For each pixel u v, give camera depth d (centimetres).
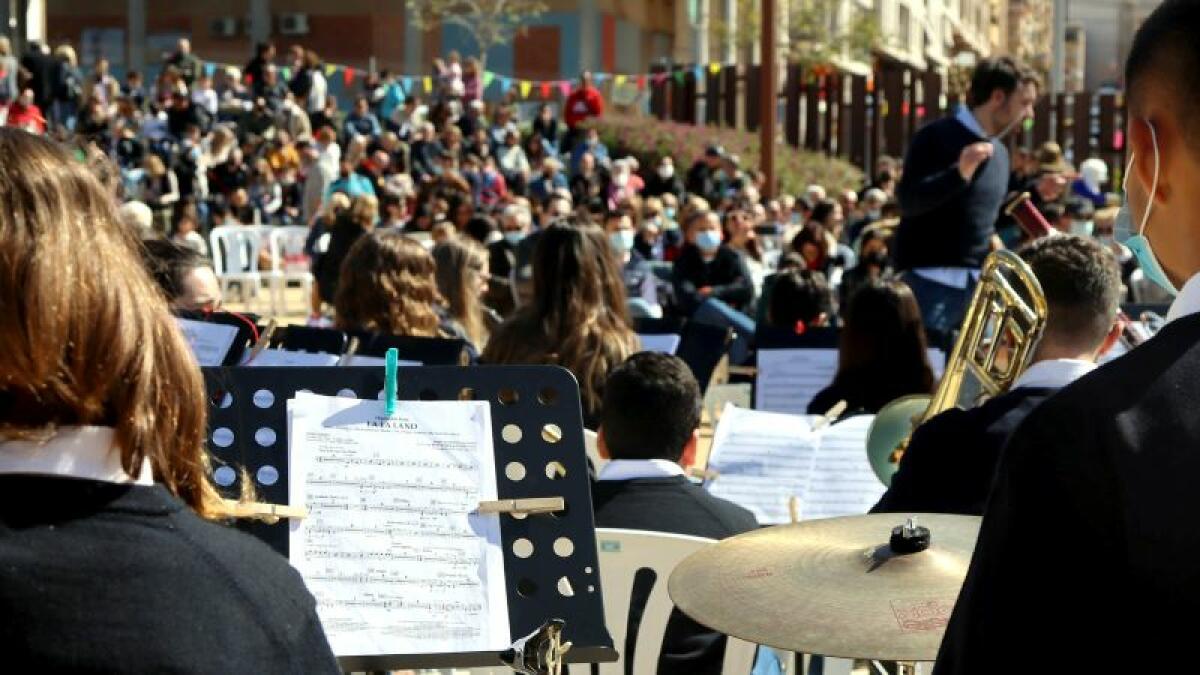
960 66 3638
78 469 196
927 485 403
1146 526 164
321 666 207
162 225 2253
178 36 4097
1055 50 3003
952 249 883
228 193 2412
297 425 316
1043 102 3034
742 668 426
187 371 208
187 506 210
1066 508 168
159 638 191
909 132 3259
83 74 3406
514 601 307
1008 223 1026
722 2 4481
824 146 3300
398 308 719
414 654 296
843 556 309
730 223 1586
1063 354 425
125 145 2491
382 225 2075
